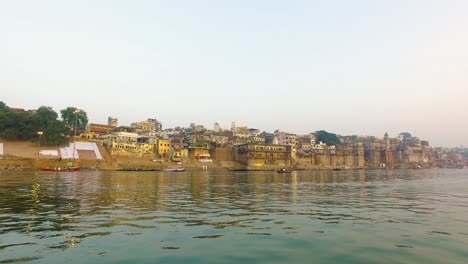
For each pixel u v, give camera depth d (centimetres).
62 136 13000
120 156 13338
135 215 2062
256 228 1697
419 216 2089
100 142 13912
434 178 8462
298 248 1329
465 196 3481
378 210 2364
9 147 11931
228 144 17150
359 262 1152
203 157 15450
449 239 1473
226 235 1538
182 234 1549
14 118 12550
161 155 14538
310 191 4066
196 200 2955
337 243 1402
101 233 1548
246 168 15450
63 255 1204
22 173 8125
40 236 1477
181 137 16450
